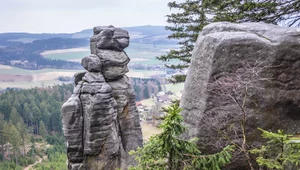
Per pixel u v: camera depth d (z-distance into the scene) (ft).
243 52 21.11
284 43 20.74
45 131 214.48
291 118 21.39
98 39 65.41
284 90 21.02
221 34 22.16
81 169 57.98
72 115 57.47
